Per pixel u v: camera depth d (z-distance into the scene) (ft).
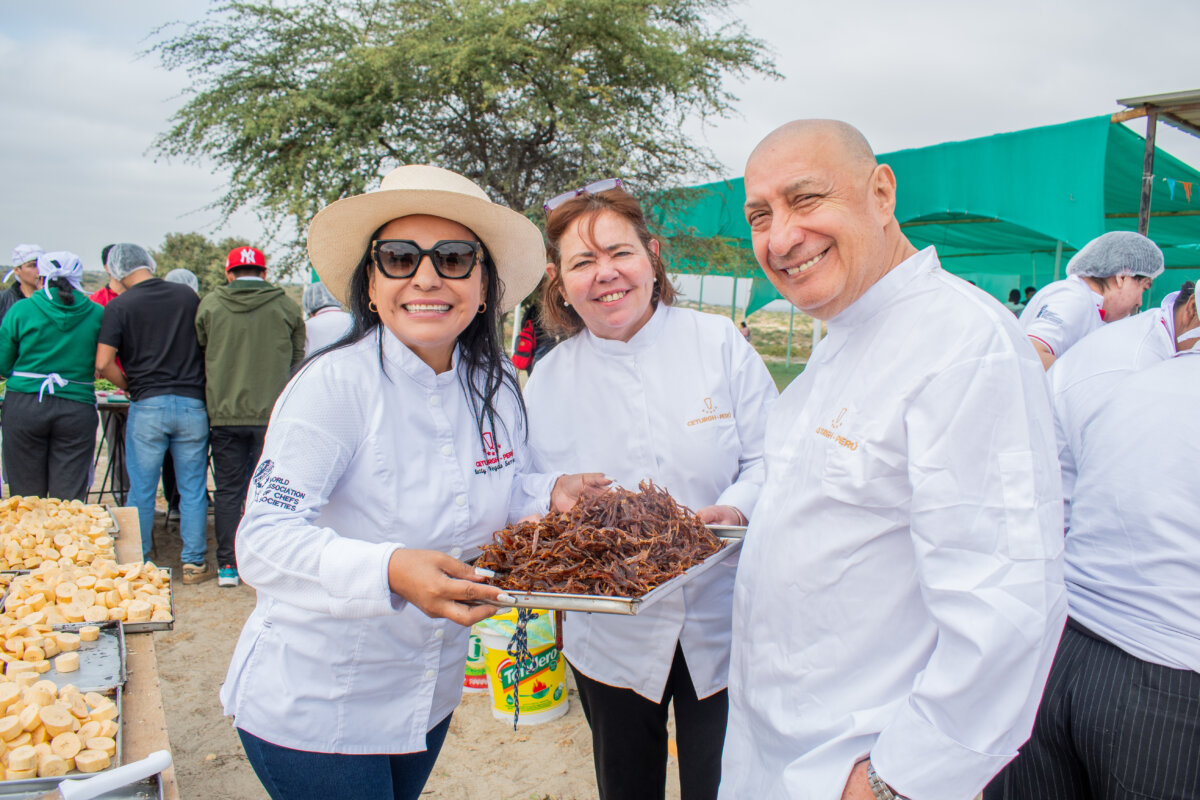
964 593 4.25
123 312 17.63
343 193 37.45
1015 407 4.30
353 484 5.62
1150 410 6.19
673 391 7.75
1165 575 5.91
